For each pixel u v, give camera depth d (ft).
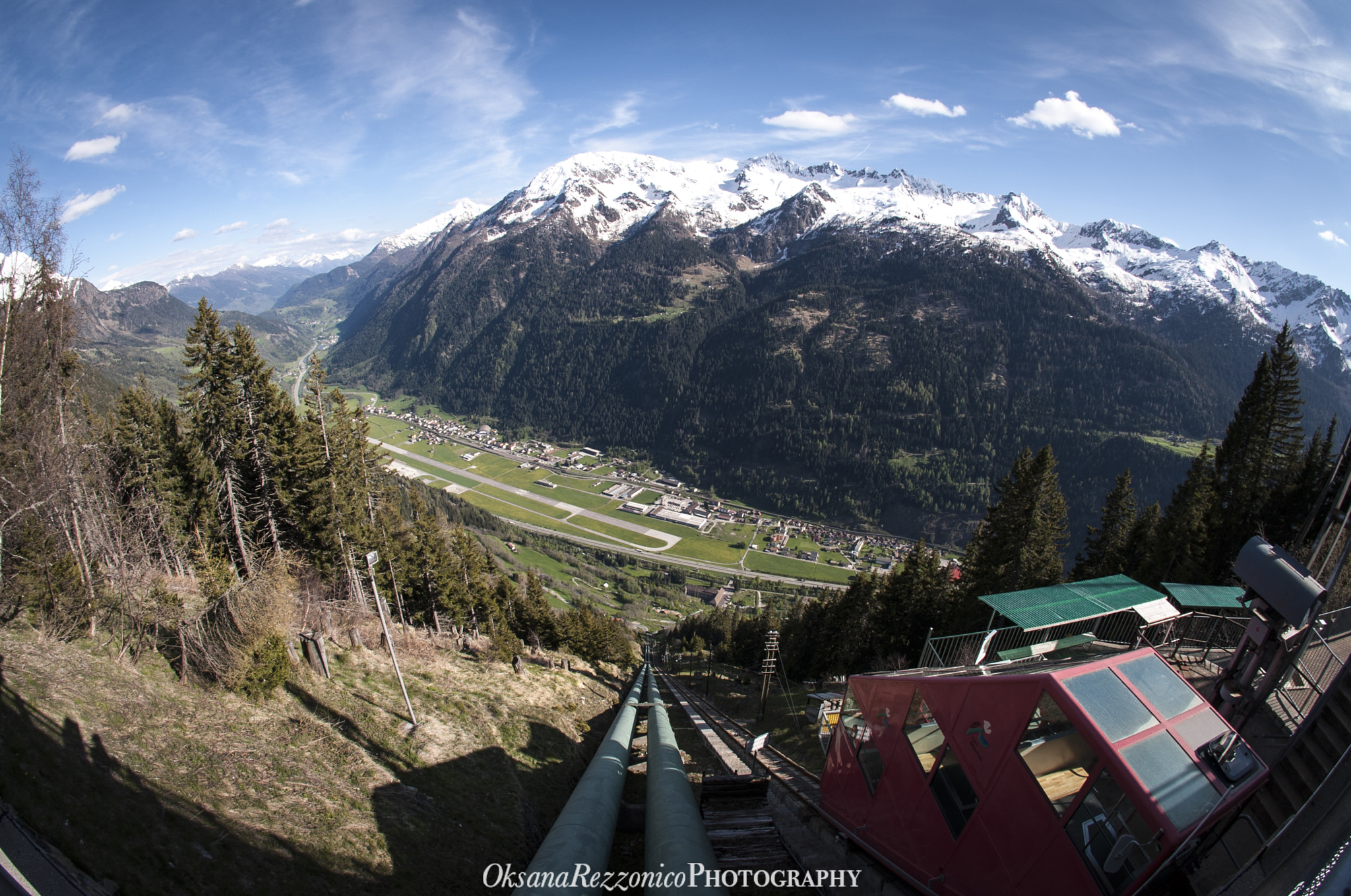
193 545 99.96
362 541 117.60
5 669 44.60
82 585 58.34
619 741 66.85
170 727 48.19
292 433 111.45
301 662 70.08
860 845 36.60
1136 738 21.90
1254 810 26.08
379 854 44.98
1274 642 31.14
